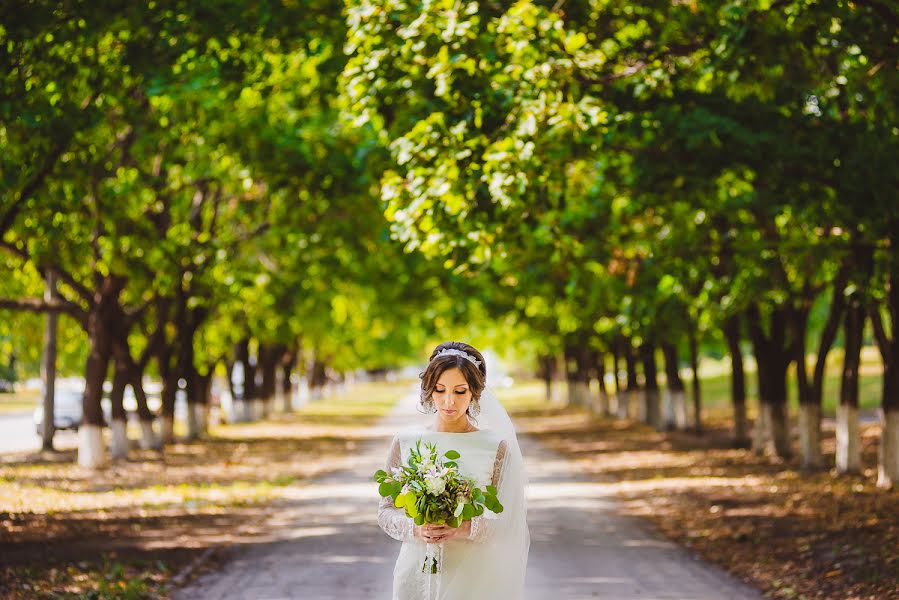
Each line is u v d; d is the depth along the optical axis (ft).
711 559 42.11
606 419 147.64
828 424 113.50
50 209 53.16
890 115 42.24
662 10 43.19
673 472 76.38
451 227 40.83
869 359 209.05
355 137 72.90
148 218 83.15
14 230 58.39
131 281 77.82
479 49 39.29
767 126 47.85
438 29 38.01
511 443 18.80
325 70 55.52
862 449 84.02
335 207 81.41
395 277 100.32
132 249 75.87
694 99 47.65
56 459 89.15
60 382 216.95
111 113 63.77
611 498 63.26
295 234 86.53
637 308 77.87
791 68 46.93
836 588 35.12
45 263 70.23
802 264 59.88
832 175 47.14
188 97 64.28
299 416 172.24
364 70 39.88
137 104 58.23
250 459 91.30
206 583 37.04
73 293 101.65
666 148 48.98
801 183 48.85
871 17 39.11
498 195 37.73
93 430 80.59
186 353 112.37
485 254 41.24
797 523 48.78
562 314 111.04
